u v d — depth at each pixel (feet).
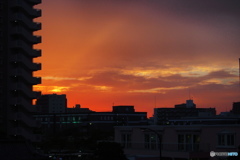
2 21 351.87
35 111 358.84
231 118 284.41
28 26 363.15
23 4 358.43
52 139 462.19
